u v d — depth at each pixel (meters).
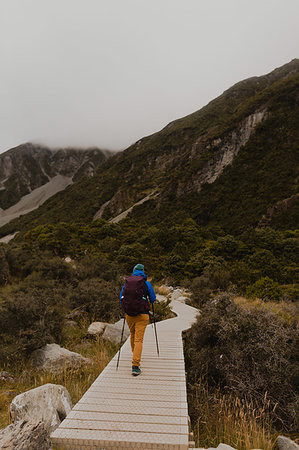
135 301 4.65
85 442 2.86
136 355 4.62
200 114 181.62
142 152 165.12
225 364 5.48
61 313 8.43
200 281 23.06
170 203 102.81
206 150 118.31
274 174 92.00
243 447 3.50
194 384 5.57
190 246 43.81
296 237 48.62
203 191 101.12
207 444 3.66
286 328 5.84
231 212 85.50
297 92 114.38
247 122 115.81
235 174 100.50
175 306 15.27
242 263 32.38
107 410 3.49
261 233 46.41
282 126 107.06
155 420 3.25
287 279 29.59
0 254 21.81
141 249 40.16
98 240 50.91
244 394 4.85
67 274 20.39
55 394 3.91
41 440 2.65
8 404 4.61
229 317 6.23
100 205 135.50
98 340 8.25
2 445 2.43
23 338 6.73
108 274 20.91
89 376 5.55
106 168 182.00
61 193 167.00
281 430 4.20
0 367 6.37
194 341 6.90
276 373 4.86
